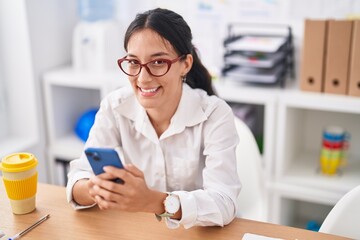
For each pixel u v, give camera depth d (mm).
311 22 1913
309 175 2094
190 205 1046
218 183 1166
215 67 2363
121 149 1353
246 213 1482
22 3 2221
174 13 1170
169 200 1039
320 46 1924
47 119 2465
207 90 1396
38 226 1090
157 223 1100
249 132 1502
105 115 1336
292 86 2111
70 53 2613
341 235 1116
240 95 2027
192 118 1256
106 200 1011
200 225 1086
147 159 1326
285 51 2094
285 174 2104
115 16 2518
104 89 2277
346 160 2203
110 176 987
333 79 1942
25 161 1110
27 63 2312
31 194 1135
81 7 2562
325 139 2055
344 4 2098
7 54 2334
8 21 2277
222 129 1243
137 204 1008
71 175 1229
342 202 1126
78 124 2502
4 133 2426
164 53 1116
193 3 2350
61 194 1241
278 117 2006
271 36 2248
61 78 2338
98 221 1109
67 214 1142
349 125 2254
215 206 1073
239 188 1202
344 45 1882
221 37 2348
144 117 1271
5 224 1095
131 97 1306
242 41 2148
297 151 2309
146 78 1118
